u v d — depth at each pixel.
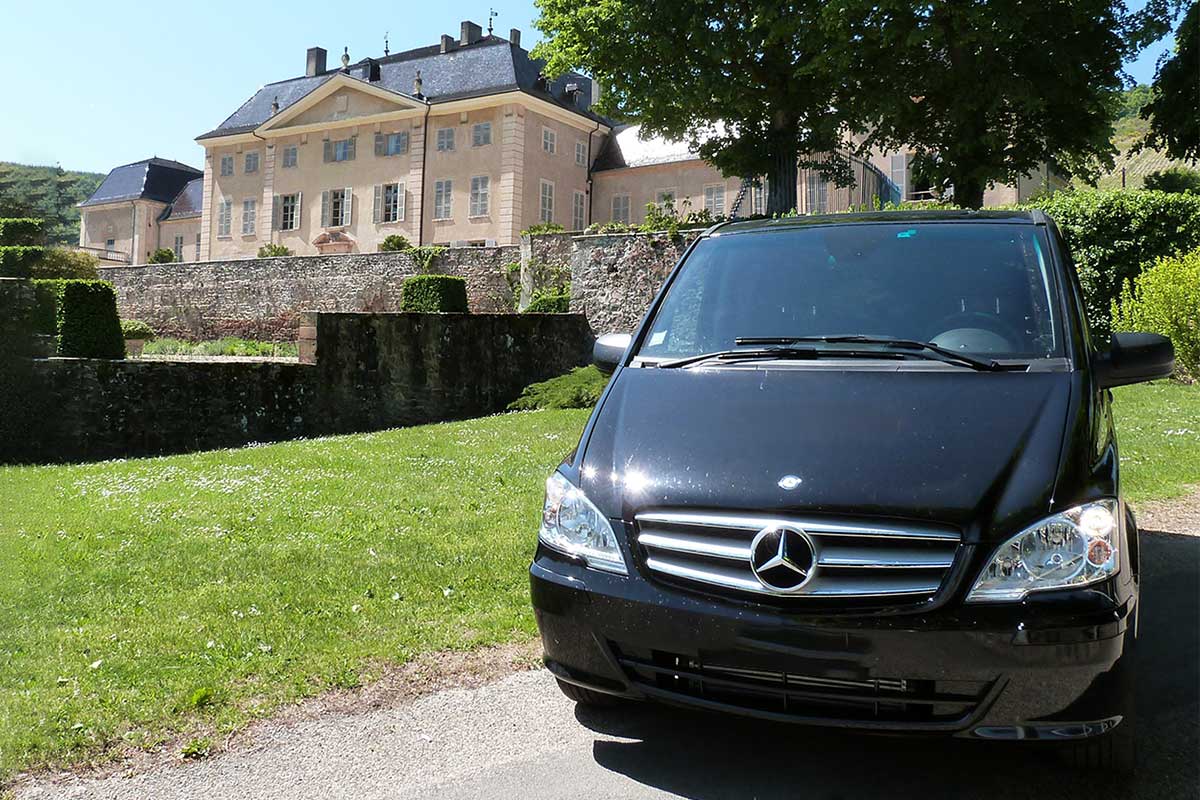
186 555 6.23
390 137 46.88
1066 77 23.12
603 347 4.27
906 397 3.25
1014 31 22.03
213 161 52.94
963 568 2.70
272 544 6.56
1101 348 4.14
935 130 26.11
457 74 46.19
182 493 8.91
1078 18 22.08
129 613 4.98
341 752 3.45
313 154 49.19
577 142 47.50
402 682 4.12
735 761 3.32
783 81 26.17
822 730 3.54
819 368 3.51
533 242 26.97
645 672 3.02
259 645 4.48
